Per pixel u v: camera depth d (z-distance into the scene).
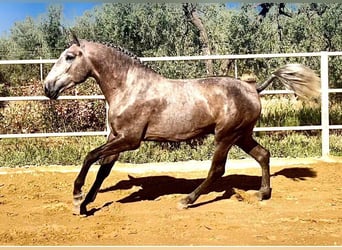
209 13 15.88
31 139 11.32
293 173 8.32
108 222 5.84
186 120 6.18
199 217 5.93
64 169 8.91
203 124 6.23
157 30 14.72
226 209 6.31
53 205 6.62
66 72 6.11
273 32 15.17
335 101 12.99
